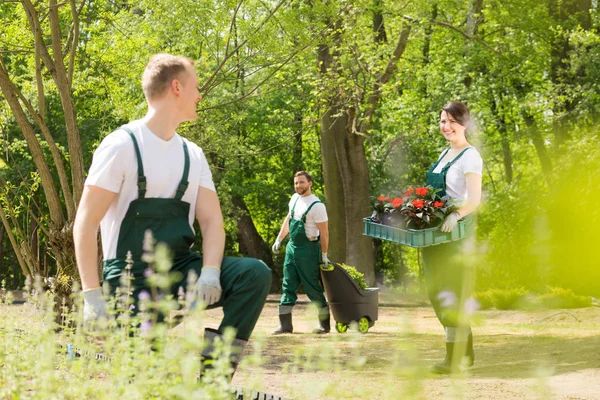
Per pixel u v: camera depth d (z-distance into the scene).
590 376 6.18
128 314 2.98
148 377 2.30
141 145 3.60
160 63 3.72
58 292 9.78
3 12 15.63
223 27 15.59
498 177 41.38
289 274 12.08
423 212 6.48
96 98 18.81
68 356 3.04
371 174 35.72
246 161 38.97
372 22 28.77
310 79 20.92
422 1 23.94
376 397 3.99
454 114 6.83
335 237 29.05
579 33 28.61
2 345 3.12
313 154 43.53
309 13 14.80
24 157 29.98
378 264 37.59
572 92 30.17
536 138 33.06
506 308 15.40
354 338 2.21
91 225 3.50
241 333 3.43
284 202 40.84
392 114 34.78
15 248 11.05
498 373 6.30
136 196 3.56
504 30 32.66
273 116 31.17
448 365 6.47
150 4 15.63
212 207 3.73
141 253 3.47
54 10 10.82
